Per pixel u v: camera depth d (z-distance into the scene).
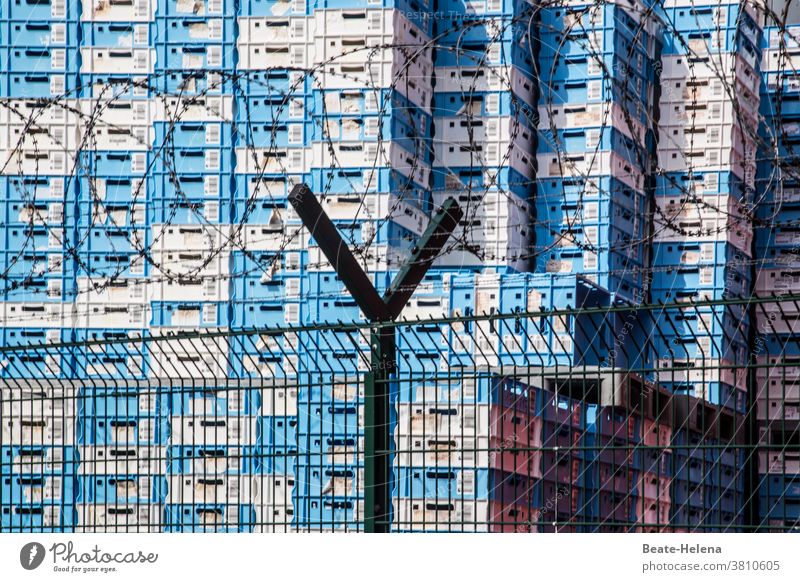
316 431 29.70
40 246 34.88
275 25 34.56
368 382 13.57
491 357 30.77
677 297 36.81
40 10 35.72
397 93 33.66
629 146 36.47
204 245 34.09
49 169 35.09
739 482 31.11
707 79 37.31
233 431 29.98
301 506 28.94
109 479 29.55
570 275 31.05
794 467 30.83
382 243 32.69
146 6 35.56
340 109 33.66
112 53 35.53
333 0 34.00
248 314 33.50
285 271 33.53
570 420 13.73
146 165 34.88
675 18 37.78
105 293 34.34
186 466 29.72
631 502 27.25
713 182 36.91
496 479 24.78
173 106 34.62
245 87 34.47
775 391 35.53
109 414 30.31
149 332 33.75
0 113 35.38
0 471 15.34
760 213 38.00
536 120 36.34
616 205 35.97
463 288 31.47
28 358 15.09
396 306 14.53
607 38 35.81
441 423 25.66
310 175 33.88
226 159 34.31
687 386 13.33
